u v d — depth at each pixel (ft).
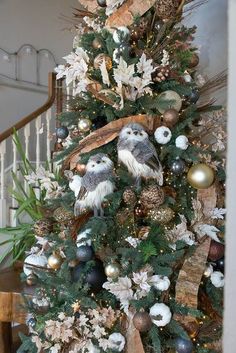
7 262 9.72
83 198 4.09
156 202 3.88
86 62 4.37
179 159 4.18
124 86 4.15
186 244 4.08
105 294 4.09
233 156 2.21
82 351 3.94
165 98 4.15
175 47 4.35
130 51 4.30
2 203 11.39
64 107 5.50
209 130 4.59
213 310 4.27
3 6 16.89
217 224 4.30
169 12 4.28
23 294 5.00
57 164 5.36
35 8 17.88
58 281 4.18
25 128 12.44
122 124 4.22
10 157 14.35
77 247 4.12
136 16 4.33
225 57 6.01
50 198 4.94
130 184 4.03
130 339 3.96
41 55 18.13
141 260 3.87
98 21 4.79
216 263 4.34
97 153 4.21
